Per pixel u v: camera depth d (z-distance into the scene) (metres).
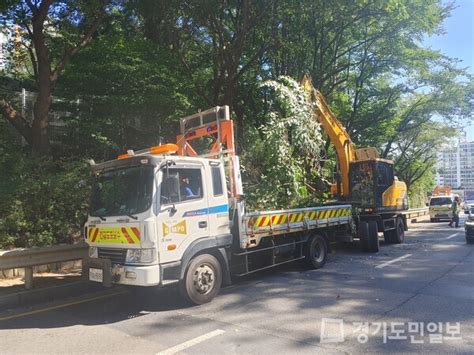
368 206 14.67
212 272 7.56
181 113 13.64
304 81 13.55
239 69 18.56
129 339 5.67
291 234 10.13
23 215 9.37
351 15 18.06
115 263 6.99
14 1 10.57
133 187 7.01
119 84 12.95
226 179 8.67
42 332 6.06
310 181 13.05
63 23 14.20
